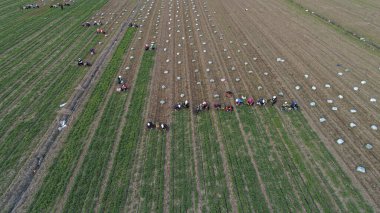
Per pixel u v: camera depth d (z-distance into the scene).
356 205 18.02
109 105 27.98
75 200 18.94
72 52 38.44
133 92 29.78
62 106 27.98
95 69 34.28
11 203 18.95
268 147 22.55
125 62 35.78
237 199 18.70
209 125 24.94
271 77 31.55
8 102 28.88
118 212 18.16
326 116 25.55
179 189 19.53
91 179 20.39
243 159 21.59
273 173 20.39
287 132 23.89
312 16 47.72
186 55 36.91
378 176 19.83
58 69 34.44
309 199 18.52
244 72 32.72
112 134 24.28
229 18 48.78
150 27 46.22
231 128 24.56
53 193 19.48
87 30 45.34
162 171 20.83
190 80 31.52
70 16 51.69
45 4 58.59
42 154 22.58
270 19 47.41
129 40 41.72
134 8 55.47
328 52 36.31
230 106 26.67
